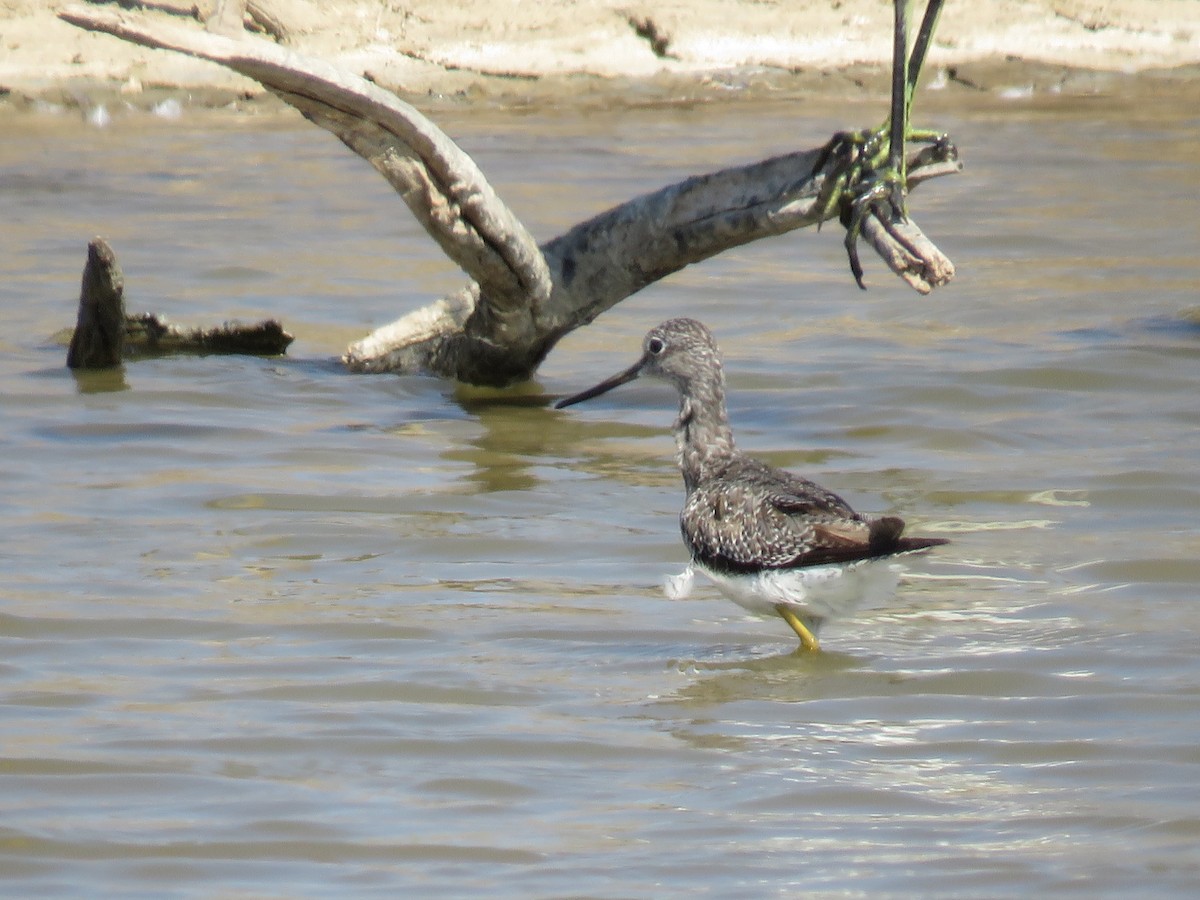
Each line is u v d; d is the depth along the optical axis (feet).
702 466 42.29
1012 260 79.71
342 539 45.44
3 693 35.50
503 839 29.63
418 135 50.55
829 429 55.52
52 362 62.85
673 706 35.29
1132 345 64.49
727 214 53.72
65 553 44.11
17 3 111.45
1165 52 122.11
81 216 86.07
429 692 35.88
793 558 36.65
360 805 30.86
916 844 29.45
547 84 113.50
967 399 58.49
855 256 50.57
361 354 61.77
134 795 31.09
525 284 55.42
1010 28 121.70
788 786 31.68
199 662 37.32
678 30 116.57
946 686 36.17
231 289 73.97
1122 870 28.40
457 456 53.01
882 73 116.67
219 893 27.81
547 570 43.52
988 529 46.06
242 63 47.62
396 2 114.73
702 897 27.66
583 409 58.75
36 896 27.68
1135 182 94.53
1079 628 39.27
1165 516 46.98
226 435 54.65
